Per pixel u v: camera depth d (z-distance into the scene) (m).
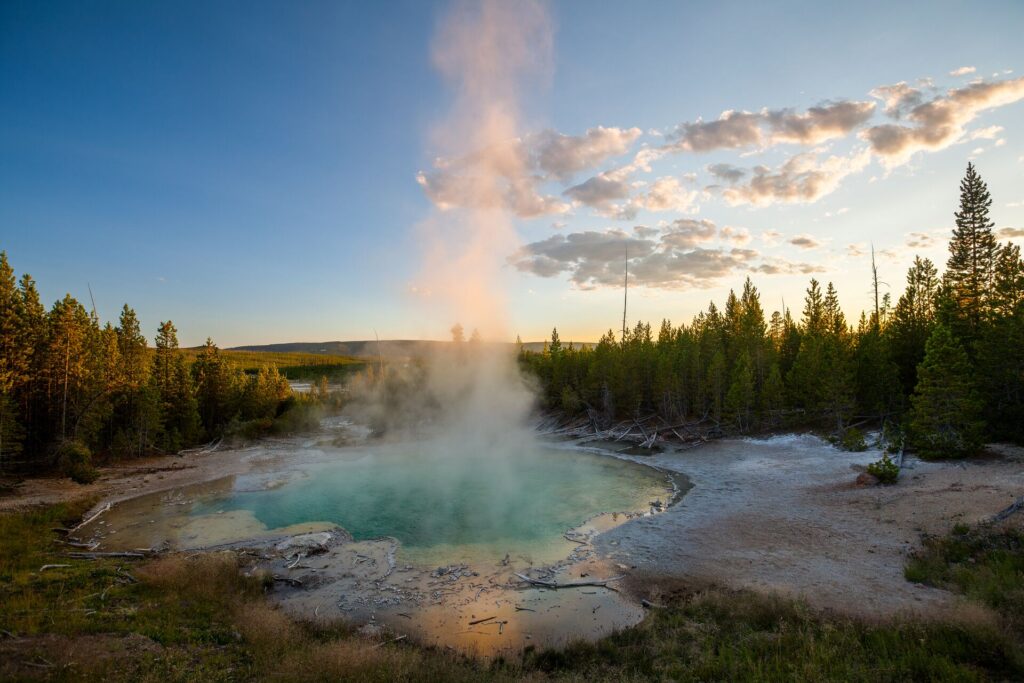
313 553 17.77
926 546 14.16
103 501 25.42
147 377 41.09
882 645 9.26
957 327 32.31
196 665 9.65
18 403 31.16
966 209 33.84
